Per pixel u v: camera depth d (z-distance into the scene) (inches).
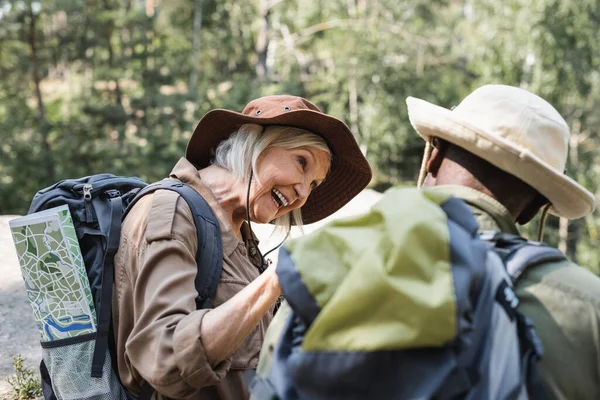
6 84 609.9
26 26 603.2
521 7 689.6
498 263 35.6
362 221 36.0
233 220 64.6
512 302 34.3
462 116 41.7
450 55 920.3
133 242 55.8
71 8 637.9
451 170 41.8
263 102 64.5
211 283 55.7
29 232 56.9
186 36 973.8
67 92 900.6
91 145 614.5
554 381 34.7
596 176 722.2
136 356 50.7
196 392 53.4
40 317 57.6
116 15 709.3
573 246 772.6
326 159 66.9
